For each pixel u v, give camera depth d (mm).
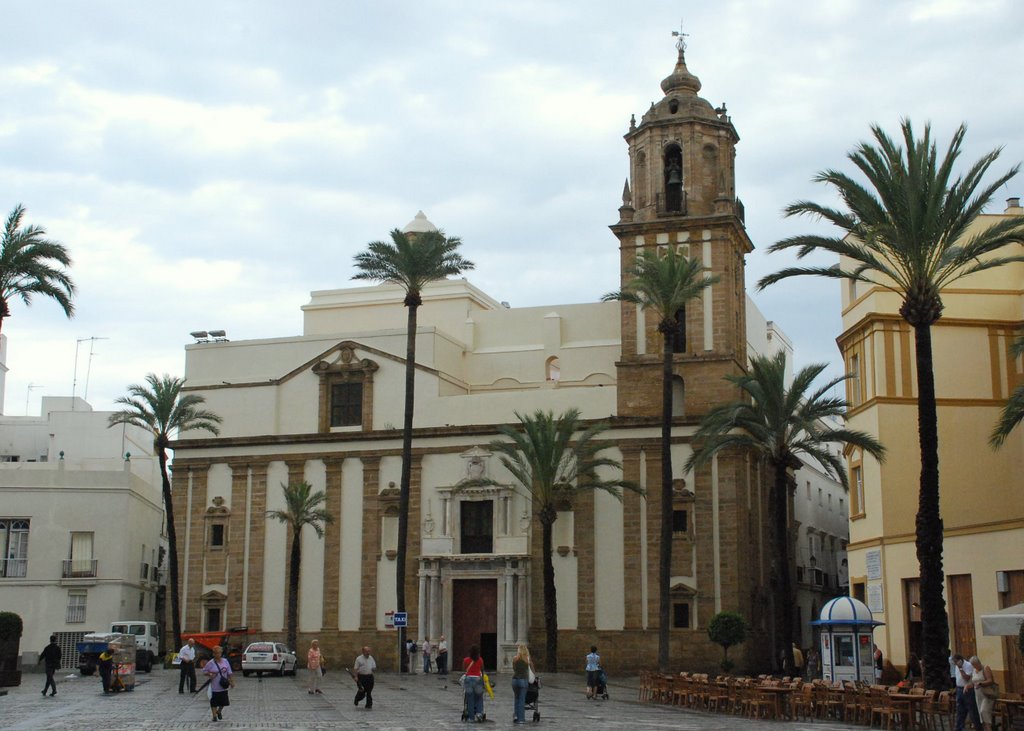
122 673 44000
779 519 46656
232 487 66312
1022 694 29609
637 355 61531
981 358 49625
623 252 62906
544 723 31141
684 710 37562
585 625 59156
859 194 34125
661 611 49844
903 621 45969
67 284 46719
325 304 74500
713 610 57688
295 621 61812
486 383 68812
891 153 33969
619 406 61000
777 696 33844
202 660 60281
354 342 66125
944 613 32281
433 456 63281
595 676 42438
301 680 53188
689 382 60344
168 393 63219
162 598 78688
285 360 67625
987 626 29438
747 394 61250
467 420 63438
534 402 62438
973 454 48844
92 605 68000
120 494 69438
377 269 57281
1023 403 34094
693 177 62531
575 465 58688
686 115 62969
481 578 60625
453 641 60844
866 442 44750
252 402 67188
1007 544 37656
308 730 28672
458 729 29188
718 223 61344
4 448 87812
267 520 65438
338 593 63438
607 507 60094
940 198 33438
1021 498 48188
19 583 67562
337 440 64938
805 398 52938
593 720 32438
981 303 50031
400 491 57625
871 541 48812
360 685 36750
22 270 45875
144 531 74125
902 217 33531
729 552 57938
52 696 41469
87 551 68750
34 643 67062
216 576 65562
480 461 62281
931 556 32406
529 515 61094
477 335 70250
